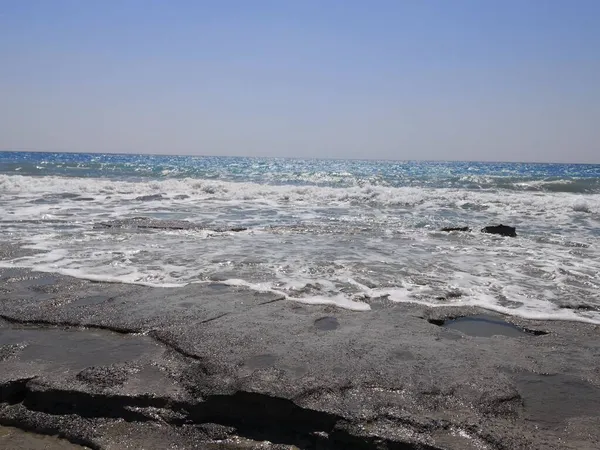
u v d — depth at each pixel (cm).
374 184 2362
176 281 626
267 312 511
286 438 317
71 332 459
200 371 374
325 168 4316
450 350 422
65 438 318
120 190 1734
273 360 391
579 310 554
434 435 299
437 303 562
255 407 333
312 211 1383
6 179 1872
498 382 363
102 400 341
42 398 348
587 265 768
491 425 310
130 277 639
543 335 474
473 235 1019
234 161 6650
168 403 338
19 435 321
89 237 905
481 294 602
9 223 1047
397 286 623
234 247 840
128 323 474
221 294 571
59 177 2266
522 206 1534
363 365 385
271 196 1677
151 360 395
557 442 293
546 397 347
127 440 312
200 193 1727
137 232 967
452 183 2403
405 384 356
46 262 712
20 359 399
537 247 912
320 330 464
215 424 330
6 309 512
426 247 884
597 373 387
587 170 4978
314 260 751
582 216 1374
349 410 321
